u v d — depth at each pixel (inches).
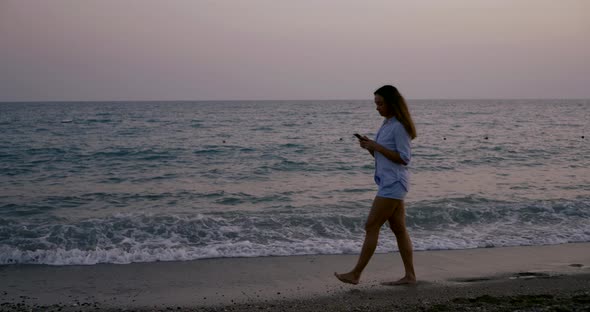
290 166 581.6
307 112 2743.6
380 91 171.2
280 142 878.4
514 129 1246.9
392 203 173.6
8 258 227.8
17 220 319.3
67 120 1732.3
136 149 746.8
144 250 246.8
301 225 302.0
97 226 288.0
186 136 1021.8
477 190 424.2
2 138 960.3
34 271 212.2
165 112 2787.9
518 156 675.4
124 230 283.1
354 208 356.8
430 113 2539.4
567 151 729.6
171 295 181.6
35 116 2150.6
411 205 350.9
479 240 272.4
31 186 451.8
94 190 431.8
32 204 373.1
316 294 181.8
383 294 180.5
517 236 282.8
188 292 185.0
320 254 243.4
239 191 427.2
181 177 507.2
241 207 363.3
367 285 192.7
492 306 161.6
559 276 205.0
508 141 897.5
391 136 169.8
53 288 189.5
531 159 645.9
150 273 210.2
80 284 194.7
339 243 262.4
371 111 2881.4
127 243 262.8
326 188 441.1
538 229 299.7
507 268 217.9
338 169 559.2
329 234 287.4
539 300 167.6
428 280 198.8
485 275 206.5
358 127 1379.2
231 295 181.5
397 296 177.8
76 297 179.0
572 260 232.7
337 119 1881.2
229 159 647.8
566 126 1354.6
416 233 291.3
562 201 371.9
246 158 657.0
